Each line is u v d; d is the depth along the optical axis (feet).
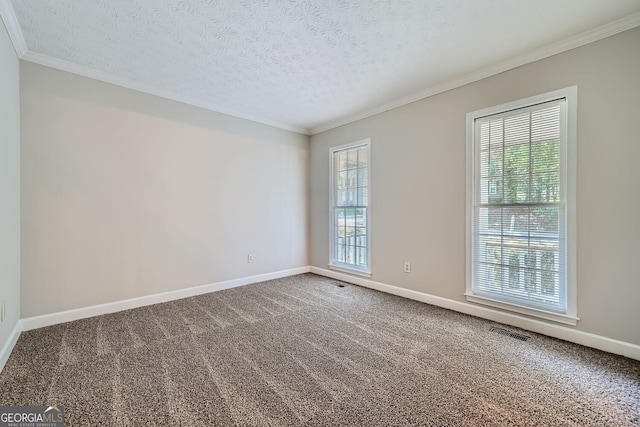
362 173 13.26
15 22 6.81
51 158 8.57
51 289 8.60
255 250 13.75
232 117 12.86
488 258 9.18
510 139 8.62
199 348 7.21
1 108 6.44
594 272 7.20
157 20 6.84
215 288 12.34
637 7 6.25
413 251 11.14
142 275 10.37
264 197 14.08
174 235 11.16
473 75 9.29
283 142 14.84
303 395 5.39
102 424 4.63
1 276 6.40
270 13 6.60
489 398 5.32
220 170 12.48
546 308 8.02
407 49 8.04
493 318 9.02
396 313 9.69
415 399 5.28
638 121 6.59
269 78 9.79
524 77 8.28
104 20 6.82
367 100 11.60
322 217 15.35
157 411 4.93
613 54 6.85
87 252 9.23
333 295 11.75
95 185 9.37
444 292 10.23
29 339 7.61
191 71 9.35
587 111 7.22
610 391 5.52
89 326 8.51
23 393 5.37
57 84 8.66
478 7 6.33
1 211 6.40
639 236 6.62
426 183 10.69
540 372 6.16
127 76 9.68
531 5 6.24
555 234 7.83
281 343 7.51
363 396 5.37
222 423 4.66
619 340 6.88
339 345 7.41
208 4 6.30
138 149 10.25
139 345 7.35
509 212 8.69
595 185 7.14
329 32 7.31
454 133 9.87
